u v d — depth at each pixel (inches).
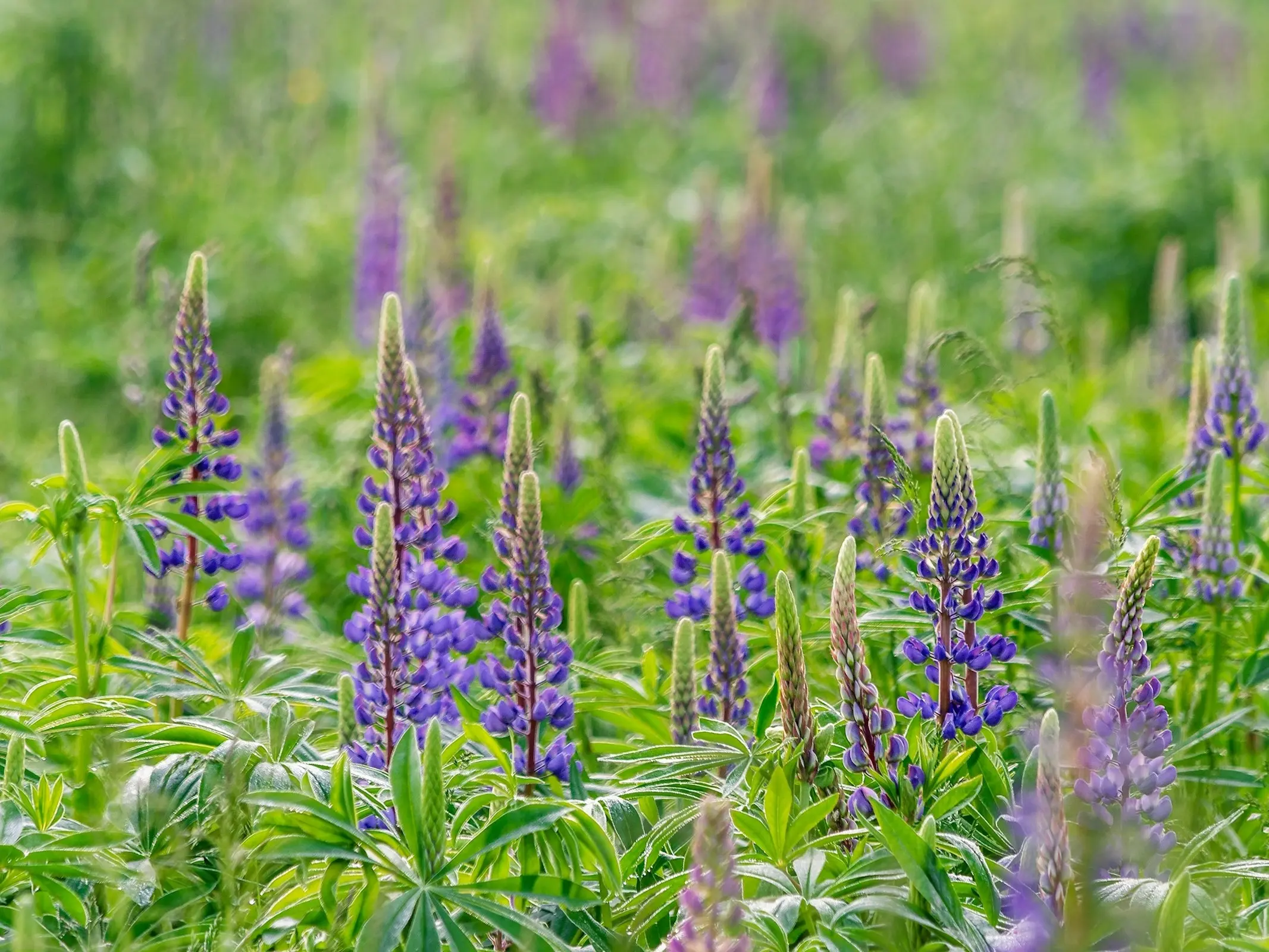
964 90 1354.6
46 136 883.4
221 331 714.8
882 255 881.5
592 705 306.2
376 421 286.7
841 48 1330.0
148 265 505.4
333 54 1206.3
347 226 834.2
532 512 265.0
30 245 845.2
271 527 417.1
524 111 1195.3
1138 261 898.7
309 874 244.1
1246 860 237.0
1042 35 1483.8
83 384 639.8
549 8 1371.8
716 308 699.4
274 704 266.7
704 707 300.0
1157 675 317.7
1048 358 629.9
